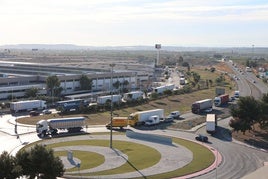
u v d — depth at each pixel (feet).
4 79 553.23
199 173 227.40
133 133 320.70
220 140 312.91
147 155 262.47
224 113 434.71
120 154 264.31
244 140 312.09
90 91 610.65
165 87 590.55
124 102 469.98
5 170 173.17
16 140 303.27
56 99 507.30
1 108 452.76
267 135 328.49
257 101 340.59
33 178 184.85
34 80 603.67
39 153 183.83
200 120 391.24
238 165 243.81
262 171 152.66
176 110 454.81
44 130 322.96
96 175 219.61
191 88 640.58
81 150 273.13
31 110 449.06
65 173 221.46
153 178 216.74
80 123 338.75
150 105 480.64
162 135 325.83
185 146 289.74
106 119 393.50
